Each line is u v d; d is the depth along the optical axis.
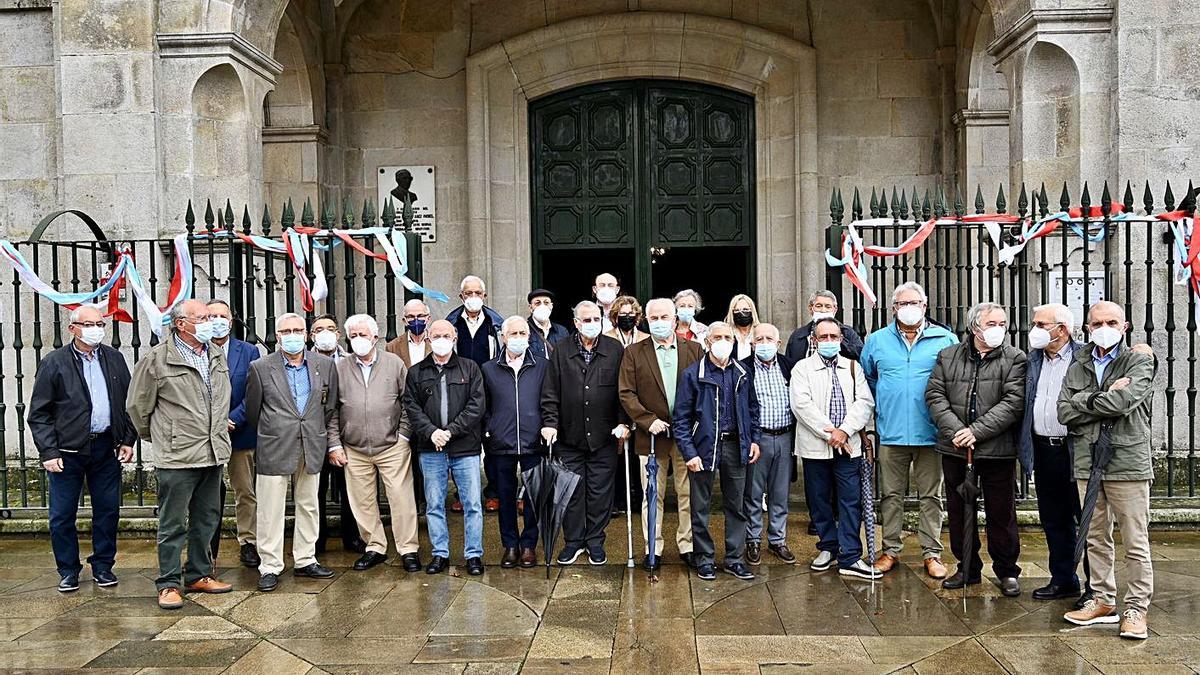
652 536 6.08
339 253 10.70
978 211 6.78
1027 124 7.95
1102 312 4.91
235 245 6.91
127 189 8.01
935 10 10.47
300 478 6.10
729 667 4.62
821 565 6.10
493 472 7.22
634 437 6.47
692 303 7.00
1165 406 7.61
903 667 4.59
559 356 6.30
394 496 6.21
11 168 8.56
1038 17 7.71
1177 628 5.03
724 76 10.67
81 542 7.04
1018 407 5.41
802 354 6.80
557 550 6.68
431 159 10.81
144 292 6.96
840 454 6.01
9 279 8.62
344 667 4.69
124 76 7.98
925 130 10.62
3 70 8.55
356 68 10.80
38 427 5.79
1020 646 4.82
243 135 8.20
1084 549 5.29
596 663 4.69
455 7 10.73
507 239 10.78
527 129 10.80
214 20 7.99
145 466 7.80
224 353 5.87
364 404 6.16
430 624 5.24
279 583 6.00
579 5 10.68
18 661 4.81
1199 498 6.97
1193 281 6.73
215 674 4.62
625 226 10.86
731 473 6.00
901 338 5.91
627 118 10.85
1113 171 7.75
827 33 10.63
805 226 10.52
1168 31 7.59
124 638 5.11
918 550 6.54
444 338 6.09
